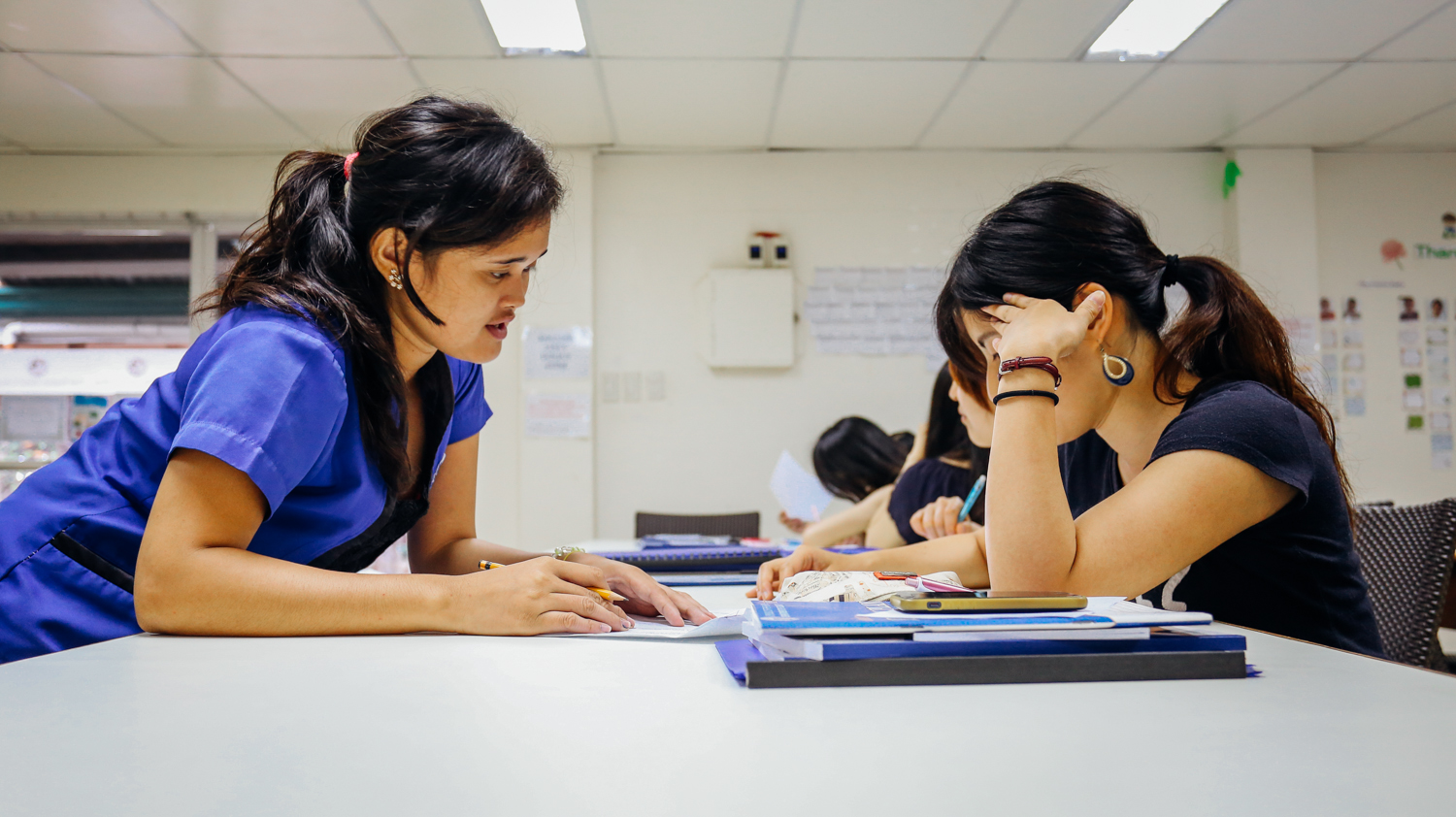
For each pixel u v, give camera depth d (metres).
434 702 0.51
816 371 4.20
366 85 3.40
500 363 4.07
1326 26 3.03
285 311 0.84
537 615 0.73
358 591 0.73
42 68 3.22
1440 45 3.16
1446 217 4.34
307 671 0.59
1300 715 0.47
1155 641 0.58
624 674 0.58
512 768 0.39
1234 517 0.85
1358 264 4.32
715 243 4.21
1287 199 4.20
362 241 0.88
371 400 0.87
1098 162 4.24
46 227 4.15
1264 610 0.95
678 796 0.35
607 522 4.12
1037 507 0.84
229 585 0.71
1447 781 0.36
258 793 0.35
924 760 0.40
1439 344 4.32
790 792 0.35
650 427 4.16
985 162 4.23
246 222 4.21
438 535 1.22
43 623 0.81
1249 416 0.89
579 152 4.13
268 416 0.77
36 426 4.17
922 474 1.96
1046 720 0.46
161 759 0.40
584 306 4.09
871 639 0.57
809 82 3.44
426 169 0.83
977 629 0.57
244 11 2.84
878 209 4.23
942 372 1.99
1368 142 4.17
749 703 0.50
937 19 2.95
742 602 1.06
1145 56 3.24
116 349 4.21
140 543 0.85
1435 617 1.29
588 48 3.12
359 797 0.35
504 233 0.84
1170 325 1.05
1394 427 4.27
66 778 0.37
